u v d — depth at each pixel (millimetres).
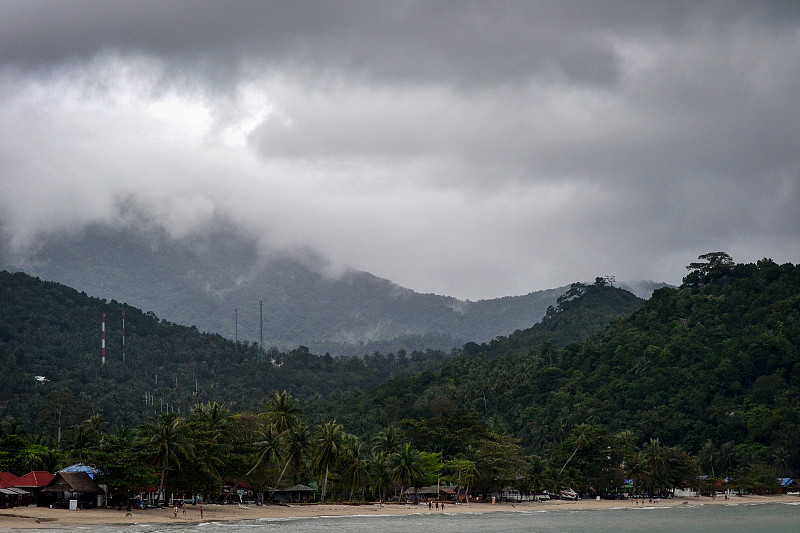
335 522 161750
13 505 154500
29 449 183250
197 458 163250
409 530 146250
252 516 168000
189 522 148750
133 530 128250
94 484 158000
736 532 155250
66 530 124562
